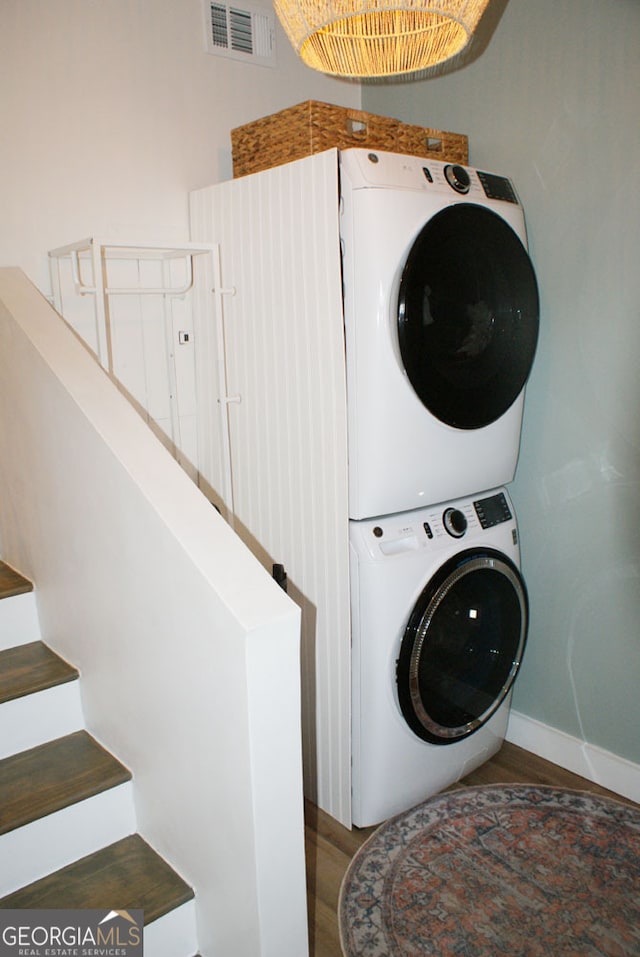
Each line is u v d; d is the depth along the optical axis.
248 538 2.27
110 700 1.65
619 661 2.15
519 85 2.10
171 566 1.30
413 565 1.92
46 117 1.98
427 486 1.95
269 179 1.92
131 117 2.14
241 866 1.30
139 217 2.20
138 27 2.11
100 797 1.60
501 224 1.96
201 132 2.29
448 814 2.13
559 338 2.13
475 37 2.18
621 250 1.94
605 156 1.92
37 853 1.52
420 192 1.78
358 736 1.99
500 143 2.19
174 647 1.35
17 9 1.89
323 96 2.59
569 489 2.19
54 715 1.77
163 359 2.30
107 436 1.43
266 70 2.43
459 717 2.14
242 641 1.14
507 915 1.76
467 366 1.93
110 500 1.45
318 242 1.80
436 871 1.91
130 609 1.47
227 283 2.15
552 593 2.29
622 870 1.89
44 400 1.64
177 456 2.38
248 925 1.32
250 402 2.14
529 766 2.35
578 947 1.66
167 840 1.55
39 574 1.88
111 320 2.17
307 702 2.13
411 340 1.76
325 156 1.74
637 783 2.15
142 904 1.46
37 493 1.78
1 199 1.94
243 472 2.23
